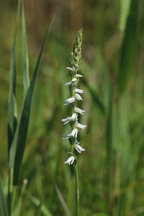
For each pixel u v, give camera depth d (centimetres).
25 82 63
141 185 92
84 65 115
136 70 135
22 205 85
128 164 87
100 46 102
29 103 61
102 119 113
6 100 135
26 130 62
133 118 111
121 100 85
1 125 122
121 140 87
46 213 76
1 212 62
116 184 87
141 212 86
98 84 123
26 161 94
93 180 95
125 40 80
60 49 100
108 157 87
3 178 92
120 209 85
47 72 132
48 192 89
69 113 58
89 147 102
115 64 129
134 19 78
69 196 80
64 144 78
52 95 123
